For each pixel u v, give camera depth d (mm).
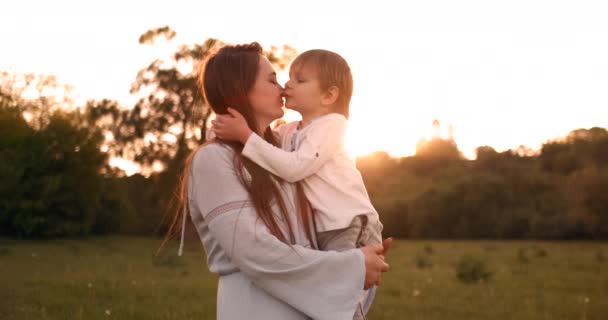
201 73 3123
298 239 2791
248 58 2943
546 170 67312
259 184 2721
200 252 31172
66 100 45062
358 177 3002
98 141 43281
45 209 40562
